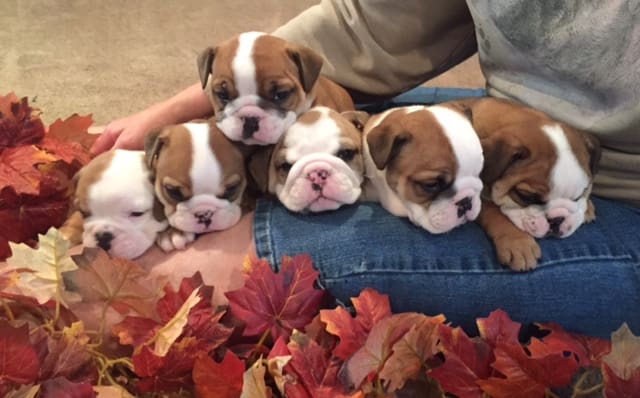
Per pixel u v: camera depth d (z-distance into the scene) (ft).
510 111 2.28
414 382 1.91
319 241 2.12
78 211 2.15
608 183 2.31
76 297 1.94
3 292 1.94
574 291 2.08
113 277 1.96
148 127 2.55
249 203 2.31
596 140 2.20
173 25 5.21
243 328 2.09
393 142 2.15
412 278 2.07
